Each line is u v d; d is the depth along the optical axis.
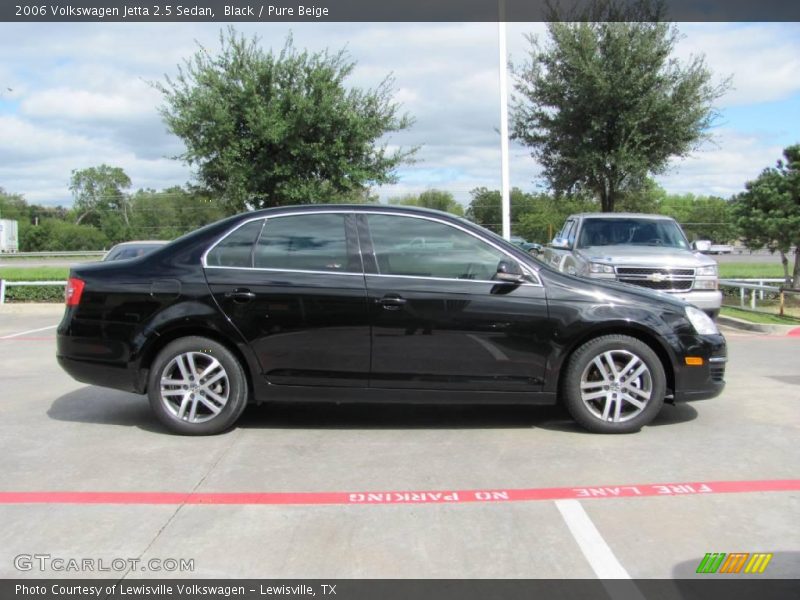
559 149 17.31
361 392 5.59
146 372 5.68
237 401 5.61
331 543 3.73
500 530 3.87
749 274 28.44
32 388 7.50
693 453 5.16
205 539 3.78
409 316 5.49
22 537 3.81
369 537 3.79
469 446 5.38
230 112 16.83
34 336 12.09
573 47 16.31
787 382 7.63
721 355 5.79
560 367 5.60
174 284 5.60
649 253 10.70
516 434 5.70
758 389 7.28
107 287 5.68
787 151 16.55
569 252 11.77
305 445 5.42
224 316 5.52
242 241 5.73
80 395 7.14
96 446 5.39
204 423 5.61
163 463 5.00
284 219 5.77
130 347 5.60
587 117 16.80
